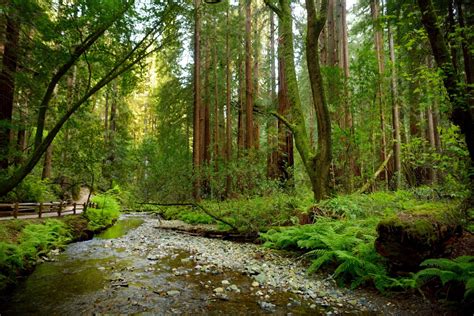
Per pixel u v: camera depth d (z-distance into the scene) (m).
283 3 11.20
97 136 16.81
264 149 17.45
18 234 7.99
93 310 4.39
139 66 8.02
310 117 21.86
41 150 6.48
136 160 23.92
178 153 21.11
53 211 13.05
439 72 5.96
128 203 22.44
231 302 4.69
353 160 12.59
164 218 18.23
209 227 12.73
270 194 12.77
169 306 4.54
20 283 5.68
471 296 3.95
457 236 5.38
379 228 5.12
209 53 21.66
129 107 31.12
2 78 10.68
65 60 7.01
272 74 21.61
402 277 4.84
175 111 22.91
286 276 5.95
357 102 12.03
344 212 8.20
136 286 5.48
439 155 7.36
